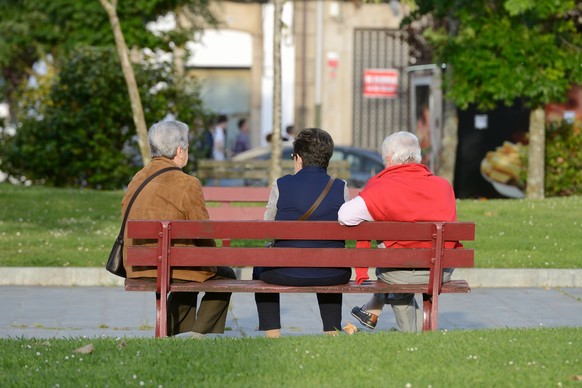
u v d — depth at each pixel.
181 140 21.95
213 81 93.69
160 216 21.30
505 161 57.88
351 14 91.56
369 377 17.22
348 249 20.94
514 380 16.98
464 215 42.78
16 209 44.06
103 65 55.97
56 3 66.81
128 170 56.53
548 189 56.31
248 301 30.30
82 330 25.91
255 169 51.75
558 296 31.14
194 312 22.38
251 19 92.44
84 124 55.97
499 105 57.88
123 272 21.80
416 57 76.00
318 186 21.75
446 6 52.22
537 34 50.59
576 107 57.84
